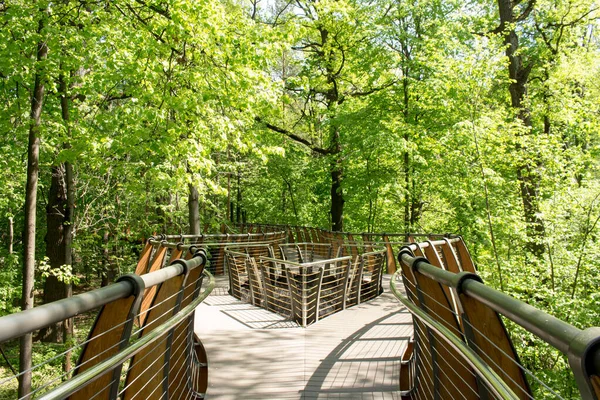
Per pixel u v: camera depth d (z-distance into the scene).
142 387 2.52
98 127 10.17
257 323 6.65
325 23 17.70
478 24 15.73
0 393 10.22
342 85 20.17
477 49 10.43
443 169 14.31
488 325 2.06
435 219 19.23
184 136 9.07
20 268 16.42
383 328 6.30
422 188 16.98
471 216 13.91
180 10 7.53
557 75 12.62
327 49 18.27
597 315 7.98
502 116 11.76
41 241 18.33
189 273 3.44
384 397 3.96
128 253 19.89
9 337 1.21
